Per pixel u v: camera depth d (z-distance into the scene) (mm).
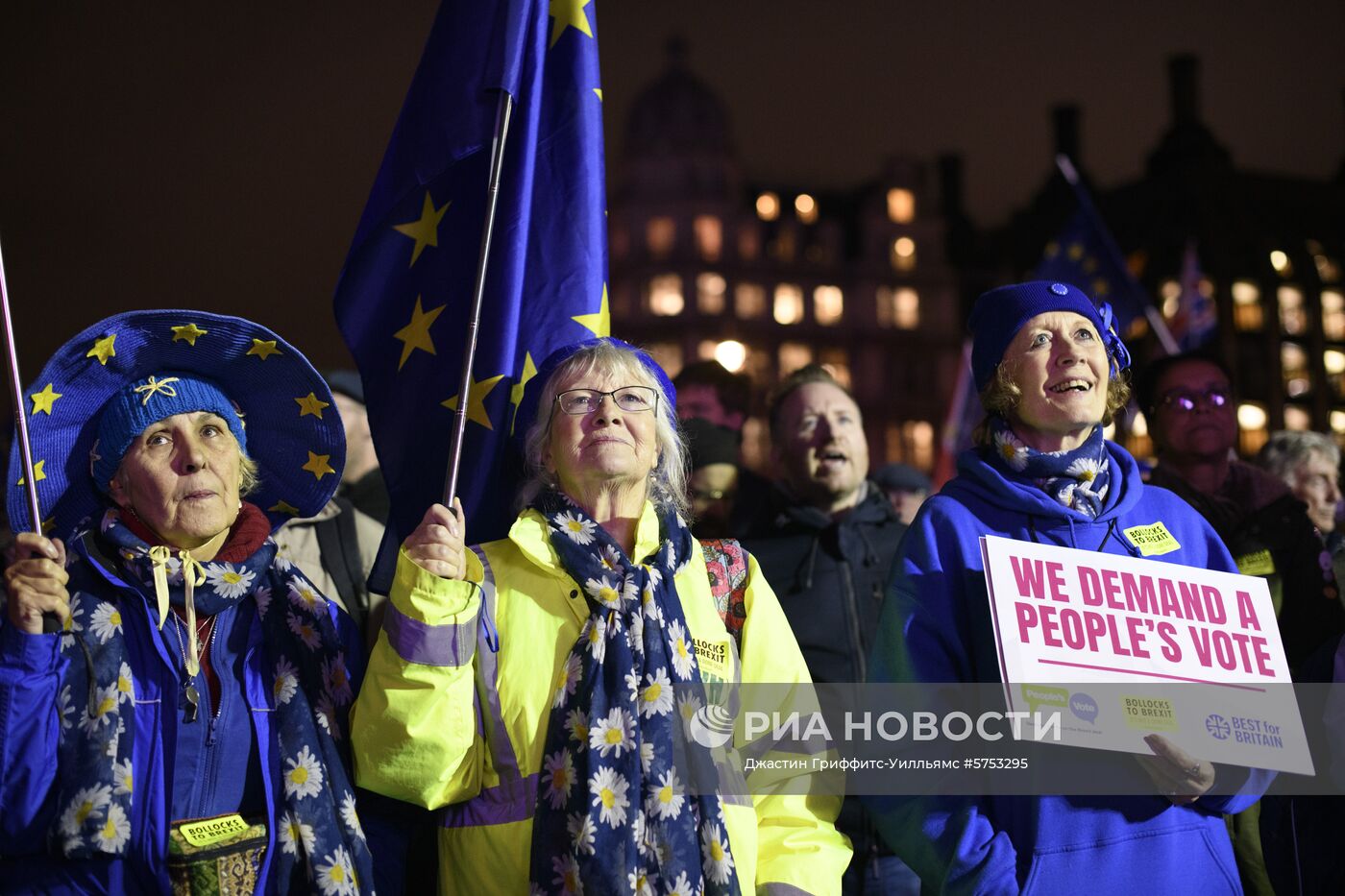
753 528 4363
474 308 2652
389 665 2406
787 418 4285
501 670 2543
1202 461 3955
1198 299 20031
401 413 3127
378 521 4008
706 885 2434
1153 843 2639
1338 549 4102
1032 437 2936
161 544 2516
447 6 3250
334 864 2410
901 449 35812
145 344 2566
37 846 2314
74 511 2609
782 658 2717
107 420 2559
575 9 3324
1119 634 2646
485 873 2477
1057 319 2912
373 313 3176
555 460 2752
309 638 2568
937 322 36094
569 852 2385
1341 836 3029
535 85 3162
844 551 3947
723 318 35812
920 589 2826
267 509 2812
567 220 3227
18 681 2268
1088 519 2859
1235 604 2750
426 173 3178
